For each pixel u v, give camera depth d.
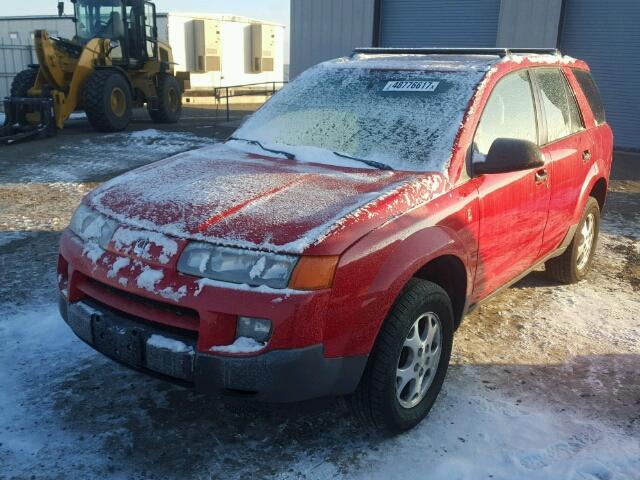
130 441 3.03
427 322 3.16
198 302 2.61
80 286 3.04
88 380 3.54
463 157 3.42
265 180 3.22
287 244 2.63
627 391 3.63
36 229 6.51
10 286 4.85
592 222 5.34
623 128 13.03
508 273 3.99
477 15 13.85
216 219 2.80
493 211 3.56
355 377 2.80
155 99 16.81
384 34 14.94
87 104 13.98
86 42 14.89
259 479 2.80
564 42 13.22
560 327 4.46
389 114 3.75
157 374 2.77
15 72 22.52
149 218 2.89
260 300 2.58
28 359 3.74
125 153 11.53
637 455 3.04
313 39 15.42
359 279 2.71
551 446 3.09
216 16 25.27
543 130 4.27
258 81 27.86
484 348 4.10
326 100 4.06
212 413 3.28
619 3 12.51
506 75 3.94
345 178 3.26
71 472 2.80
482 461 2.96
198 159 3.70
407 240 2.94
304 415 3.29
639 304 4.93
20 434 3.04
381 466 2.90
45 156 11.16
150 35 16.73
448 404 3.43
